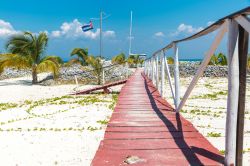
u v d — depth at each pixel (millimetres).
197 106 12688
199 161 3512
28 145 6738
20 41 25984
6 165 5461
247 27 2646
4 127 8898
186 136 4723
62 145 6691
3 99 17438
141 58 50969
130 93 11258
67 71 30359
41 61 26828
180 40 6164
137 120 6102
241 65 3061
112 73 30641
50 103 14148
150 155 3779
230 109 3117
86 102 13992
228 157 3188
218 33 3395
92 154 6012
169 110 7344
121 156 3758
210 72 32531
